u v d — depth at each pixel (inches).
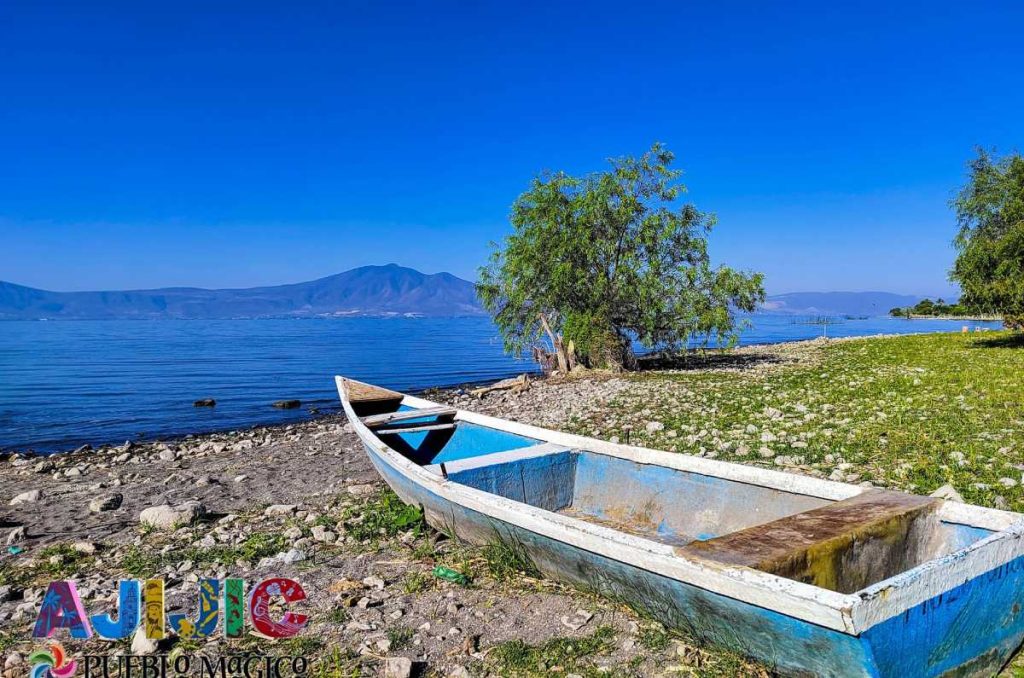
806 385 809.5
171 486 486.9
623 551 188.4
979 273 1132.5
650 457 297.0
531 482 315.3
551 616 219.0
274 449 642.2
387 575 265.7
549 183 1027.3
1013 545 167.9
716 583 162.4
